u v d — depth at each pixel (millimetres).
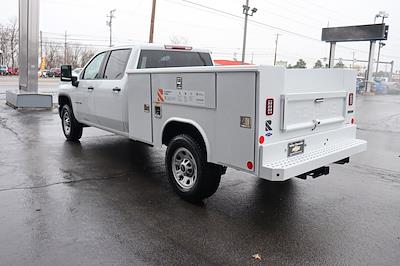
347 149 4973
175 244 3871
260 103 4008
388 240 4059
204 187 4840
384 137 10758
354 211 4867
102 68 7234
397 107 20516
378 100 26344
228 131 4355
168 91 5129
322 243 3965
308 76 4578
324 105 4848
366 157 8078
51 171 6312
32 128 10484
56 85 33688
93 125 7629
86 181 5836
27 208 4695
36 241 3859
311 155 4570
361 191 5680
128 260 3543
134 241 3914
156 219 4477
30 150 7793
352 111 5410
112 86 6625
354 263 3574
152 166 6785
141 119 5770
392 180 6305
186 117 4902
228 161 4414
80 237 3971
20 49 15812
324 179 6270
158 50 6727
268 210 4844
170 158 5230
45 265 3430
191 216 4590
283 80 4188
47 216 4477
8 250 3670
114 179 5980
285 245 3902
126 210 4723
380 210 4914
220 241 3959
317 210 4883
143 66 6539
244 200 5188
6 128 10414
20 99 14617
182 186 5129
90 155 7484
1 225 4203
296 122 4434
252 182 6012
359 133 11461
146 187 5621
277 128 4227
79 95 7910
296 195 5441
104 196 5199
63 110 8805
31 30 14984
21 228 4141
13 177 5930
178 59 7004
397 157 8125
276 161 4227
